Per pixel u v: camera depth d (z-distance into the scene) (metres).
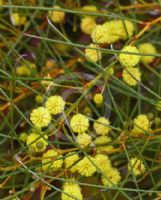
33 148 0.25
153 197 0.28
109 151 0.26
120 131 0.27
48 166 0.24
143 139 0.26
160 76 0.27
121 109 0.28
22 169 0.24
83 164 0.25
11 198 0.25
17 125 0.28
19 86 0.29
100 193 0.28
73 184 0.25
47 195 0.28
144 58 0.29
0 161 0.27
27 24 0.28
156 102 0.25
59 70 0.29
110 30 0.28
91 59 0.26
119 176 0.26
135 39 0.26
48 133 0.27
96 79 0.25
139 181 0.26
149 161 0.28
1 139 0.29
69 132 0.28
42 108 0.24
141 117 0.26
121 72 0.28
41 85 0.27
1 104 0.28
